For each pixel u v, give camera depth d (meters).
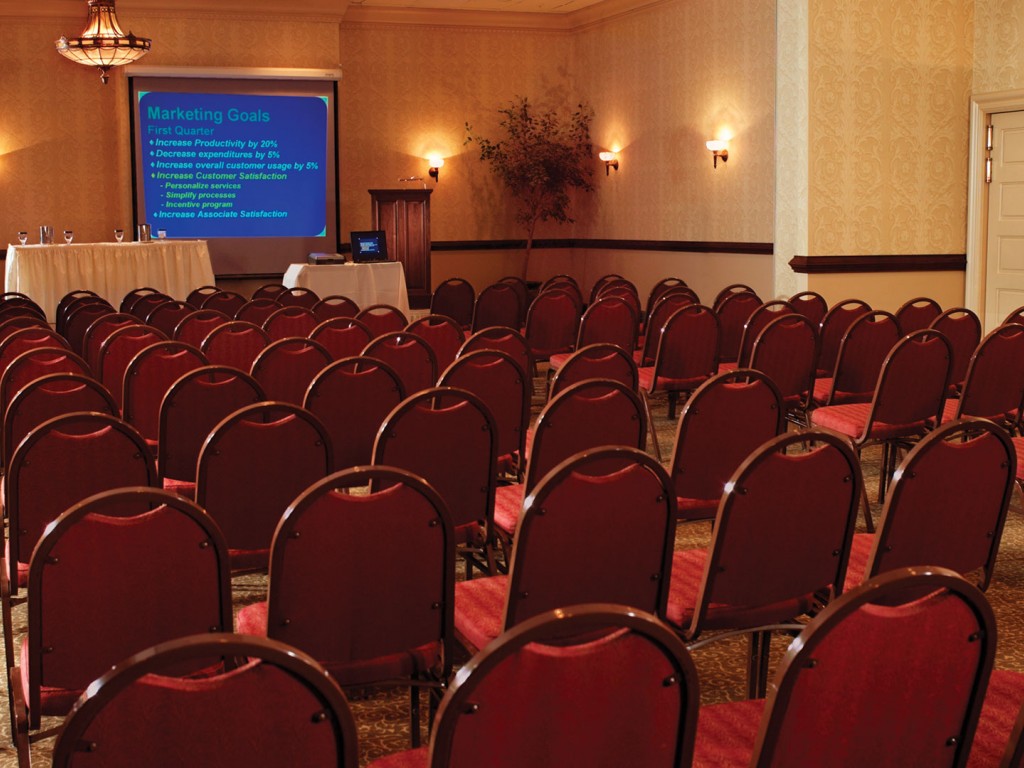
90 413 3.21
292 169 13.97
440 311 9.75
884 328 5.80
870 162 10.04
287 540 2.35
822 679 1.62
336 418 4.41
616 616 1.46
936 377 4.98
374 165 15.15
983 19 10.09
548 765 1.52
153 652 1.34
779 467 2.73
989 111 10.09
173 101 13.41
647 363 7.51
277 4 13.40
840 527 2.92
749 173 12.44
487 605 2.86
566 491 2.54
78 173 13.59
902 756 1.73
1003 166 10.09
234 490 3.30
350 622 2.48
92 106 13.54
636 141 14.54
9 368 4.67
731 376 3.72
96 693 1.33
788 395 5.86
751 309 7.64
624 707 1.53
